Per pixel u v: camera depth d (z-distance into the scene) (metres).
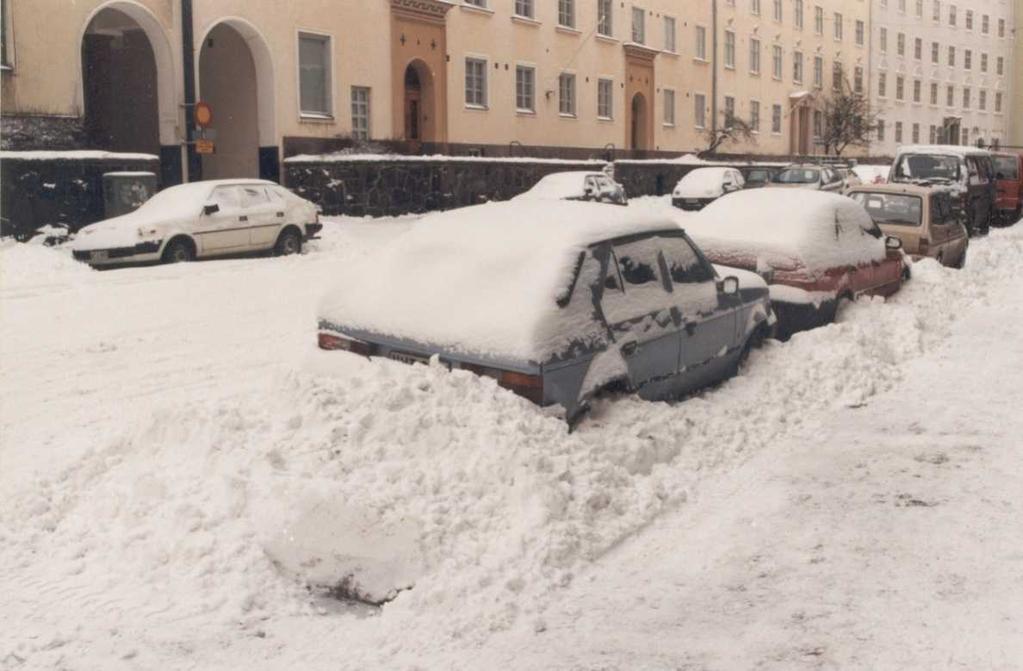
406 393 5.95
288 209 18.61
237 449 5.86
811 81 60.53
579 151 39.72
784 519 5.79
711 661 4.25
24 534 5.47
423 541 5.01
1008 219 27.61
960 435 7.38
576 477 5.71
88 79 26.56
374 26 29.48
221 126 27.72
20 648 4.33
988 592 4.84
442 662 4.27
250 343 10.84
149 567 5.06
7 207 18.39
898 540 5.48
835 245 10.54
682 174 42.97
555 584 4.94
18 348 10.39
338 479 5.41
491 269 6.63
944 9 75.44
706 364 7.76
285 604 4.81
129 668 4.20
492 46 34.59
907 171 23.22
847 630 4.50
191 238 16.86
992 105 83.25
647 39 44.16
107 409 8.18
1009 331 11.11
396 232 23.64
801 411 7.86
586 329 6.41
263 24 25.97
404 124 31.47
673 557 5.29
